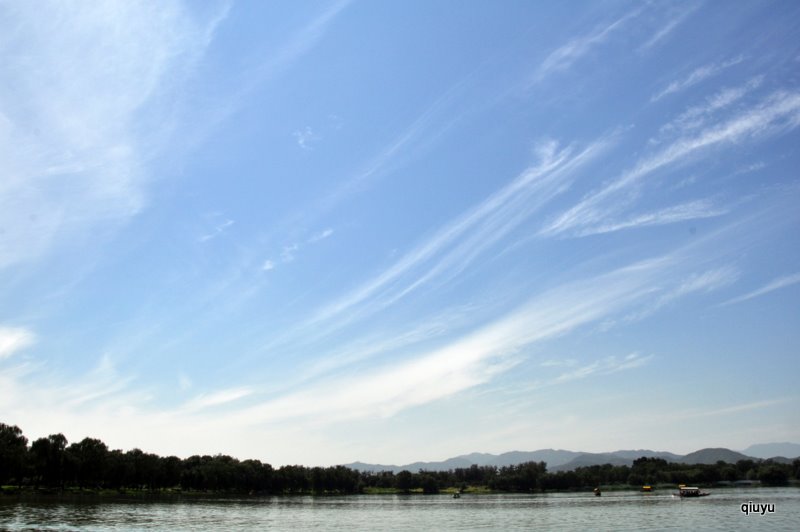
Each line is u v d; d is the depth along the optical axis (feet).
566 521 522.06
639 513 590.14
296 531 447.83
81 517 479.41
